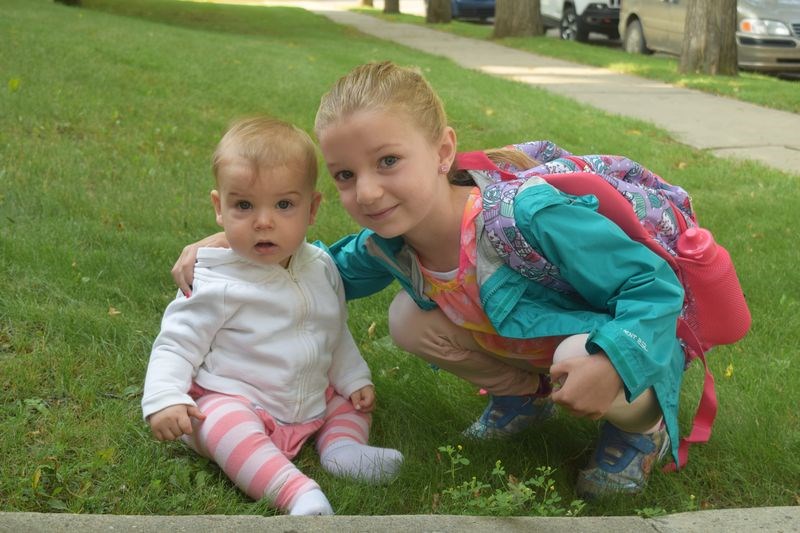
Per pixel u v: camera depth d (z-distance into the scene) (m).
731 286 2.58
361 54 14.31
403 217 2.42
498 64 14.43
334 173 2.45
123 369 3.18
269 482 2.46
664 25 15.60
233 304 2.70
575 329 2.46
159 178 5.76
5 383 3.02
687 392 3.33
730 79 12.52
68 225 4.59
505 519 2.22
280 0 35.78
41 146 6.03
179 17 20.47
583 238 2.39
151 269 4.16
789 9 13.93
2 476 2.46
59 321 3.46
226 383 2.70
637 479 2.69
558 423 3.08
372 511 2.51
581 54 15.55
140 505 2.39
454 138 2.52
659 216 2.65
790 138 8.88
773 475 2.83
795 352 3.74
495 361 2.84
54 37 10.48
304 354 2.75
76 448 2.65
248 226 2.66
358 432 2.87
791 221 5.68
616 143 7.84
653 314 2.30
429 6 23.38
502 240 2.46
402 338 2.87
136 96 7.91
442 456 2.83
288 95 8.74
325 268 2.88
